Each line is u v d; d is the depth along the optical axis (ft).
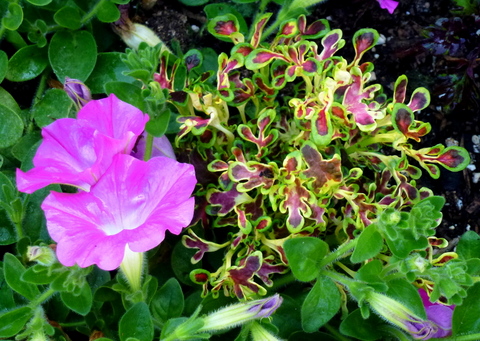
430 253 0.85
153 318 0.83
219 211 0.86
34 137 0.97
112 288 0.77
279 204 0.90
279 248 0.86
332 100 0.80
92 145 0.70
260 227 0.85
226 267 0.84
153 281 0.80
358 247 0.71
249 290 0.83
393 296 0.78
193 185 0.69
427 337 0.76
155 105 0.84
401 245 0.72
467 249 0.86
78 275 0.74
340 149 0.90
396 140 0.86
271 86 0.90
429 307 0.85
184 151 0.94
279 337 0.83
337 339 0.87
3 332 0.73
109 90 0.87
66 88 0.85
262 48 0.84
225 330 0.81
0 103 0.94
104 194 0.68
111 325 0.87
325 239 0.95
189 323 0.67
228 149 0.92
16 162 0.99
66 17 0.98
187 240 0.86
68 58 0.99
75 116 1.00
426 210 0.71
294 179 0.81
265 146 0.85
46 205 0.67
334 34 0.87
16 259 0.77
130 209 0.70
